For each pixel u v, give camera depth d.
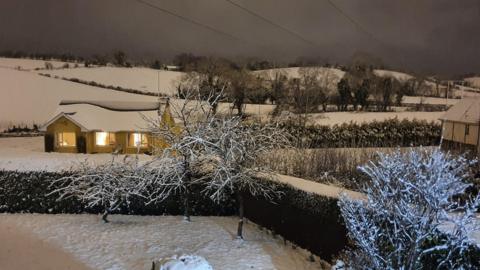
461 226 6.69
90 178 15.21
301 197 12.14
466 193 9.76
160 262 7.69
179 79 53.66
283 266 10.77
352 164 19.45
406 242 7.27
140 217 15.95
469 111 32.03
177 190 16.31
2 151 19.91
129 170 15.33
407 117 39.53
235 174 13.16
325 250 11.08
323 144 27.98
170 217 16.00
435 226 6.82
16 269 10.50
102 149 26.48
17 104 50.31
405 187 7.17
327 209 10.91
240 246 12.37
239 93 43.88
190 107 14.62
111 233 13.59
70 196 15.99
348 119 39.59
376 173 7.53
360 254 7.91
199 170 15.48
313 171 19.14
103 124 26.28
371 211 8.02
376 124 33.34
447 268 7.08
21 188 16.25
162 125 14.96
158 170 14.70
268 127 14.28
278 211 13.59
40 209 16.28
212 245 12.43
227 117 14.30
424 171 7.51
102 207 16.31
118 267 10.59
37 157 17.25
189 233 13.71
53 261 11.05
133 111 27.80
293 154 19.47
